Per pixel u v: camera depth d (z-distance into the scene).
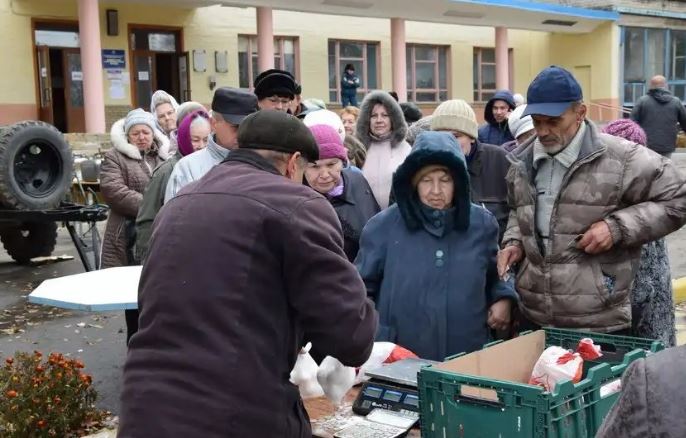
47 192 7.98
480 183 4.23
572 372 2.24
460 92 26.02
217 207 1.91
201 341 1.82
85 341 5.78
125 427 1.81
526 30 26.02
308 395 2.46
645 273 3.43
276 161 2.08
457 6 22.42
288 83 4.41
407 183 2.93
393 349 2.61
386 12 21.80
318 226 1.90
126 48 19.17
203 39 20.42
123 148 5.84
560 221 2.94
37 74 18.16
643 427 1.14
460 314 2.88
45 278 8.16
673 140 11.34
